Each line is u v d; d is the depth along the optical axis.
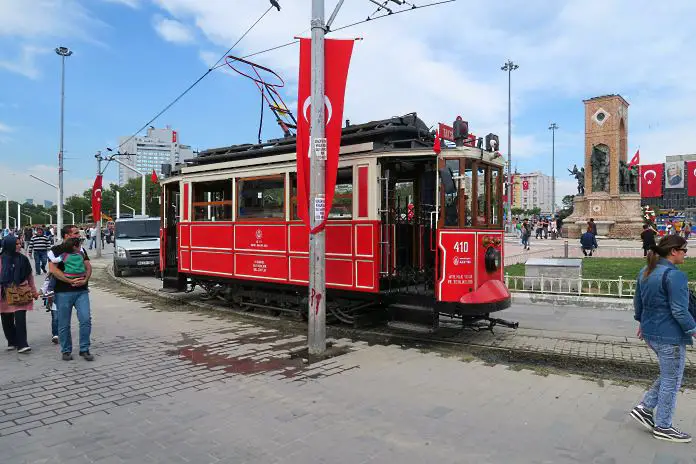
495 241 7.90
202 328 9.14
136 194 83.19
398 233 8.55
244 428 4.59
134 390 5.68
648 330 4.41
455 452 4.10
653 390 4.52
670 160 97.88
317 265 7.19
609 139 41.47
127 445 4.25
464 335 8.40
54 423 4.73
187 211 11.77
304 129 7.27
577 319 9.54
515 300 11.43
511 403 5.24
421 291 8.08
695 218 61.62
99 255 27.25
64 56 30.17
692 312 4.30
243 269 10.28
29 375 6.25
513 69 45.09
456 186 7.56
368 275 8.12
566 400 5.34
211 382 5.95
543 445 4.23
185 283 12.25
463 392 5.59
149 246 18.52
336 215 8.62
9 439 4.39
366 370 6.43
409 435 4.43
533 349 7.49
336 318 9.30
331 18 8.04
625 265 16.41
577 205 43.69
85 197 103.06
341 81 7.13
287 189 9.34
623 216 40.41
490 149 8.02
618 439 4.35
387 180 8.21
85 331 6.98
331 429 4.57
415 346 7.70
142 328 9.14
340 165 8.45
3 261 7.27
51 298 7.92
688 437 4.28
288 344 7.88
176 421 4.77
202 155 12.05
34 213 122.88
